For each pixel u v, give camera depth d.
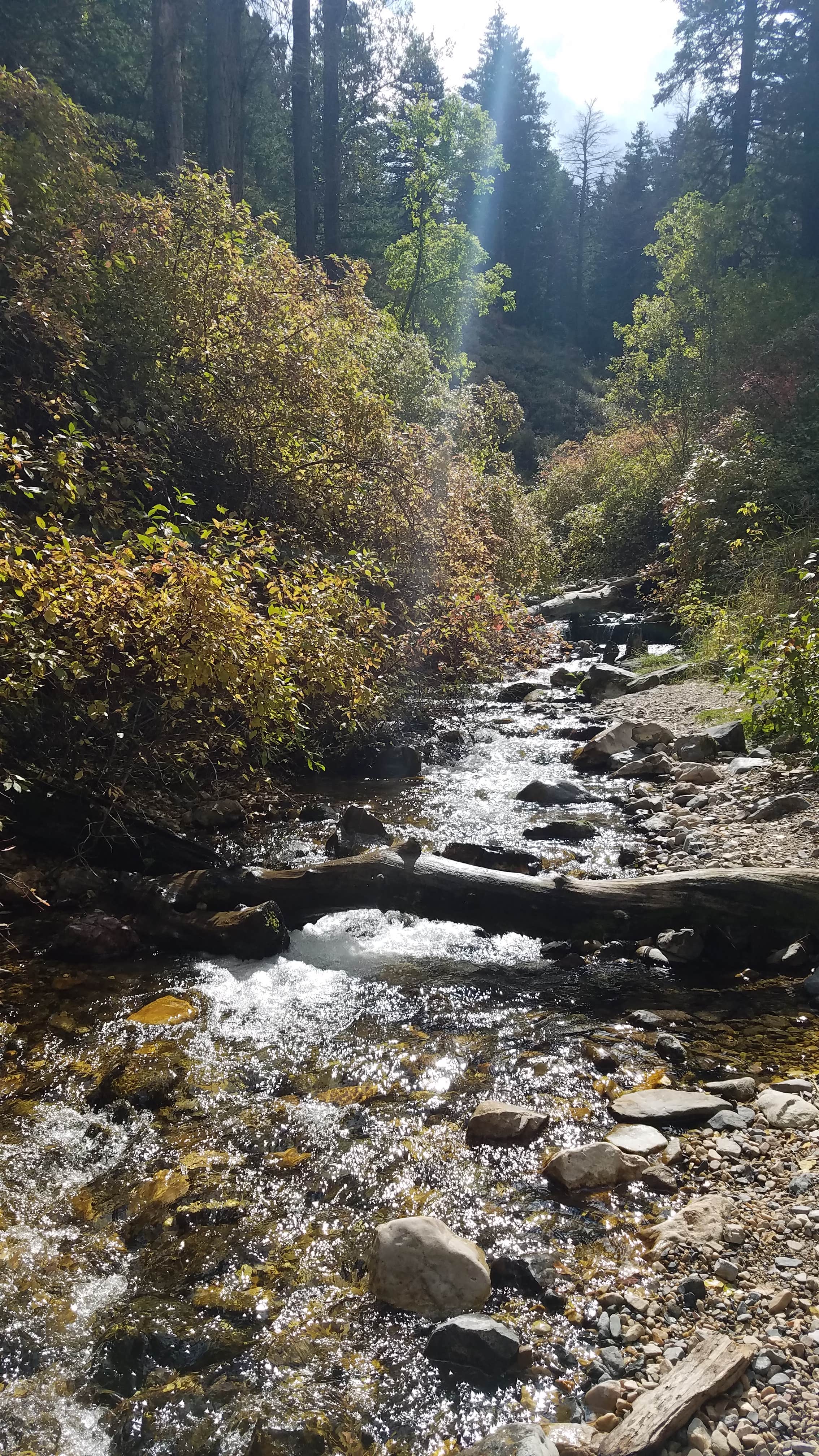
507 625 10.91
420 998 3.67
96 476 6.12
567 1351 1.97
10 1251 2.29
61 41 16.30
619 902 4.12
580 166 62.25
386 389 11.23
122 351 7.29
